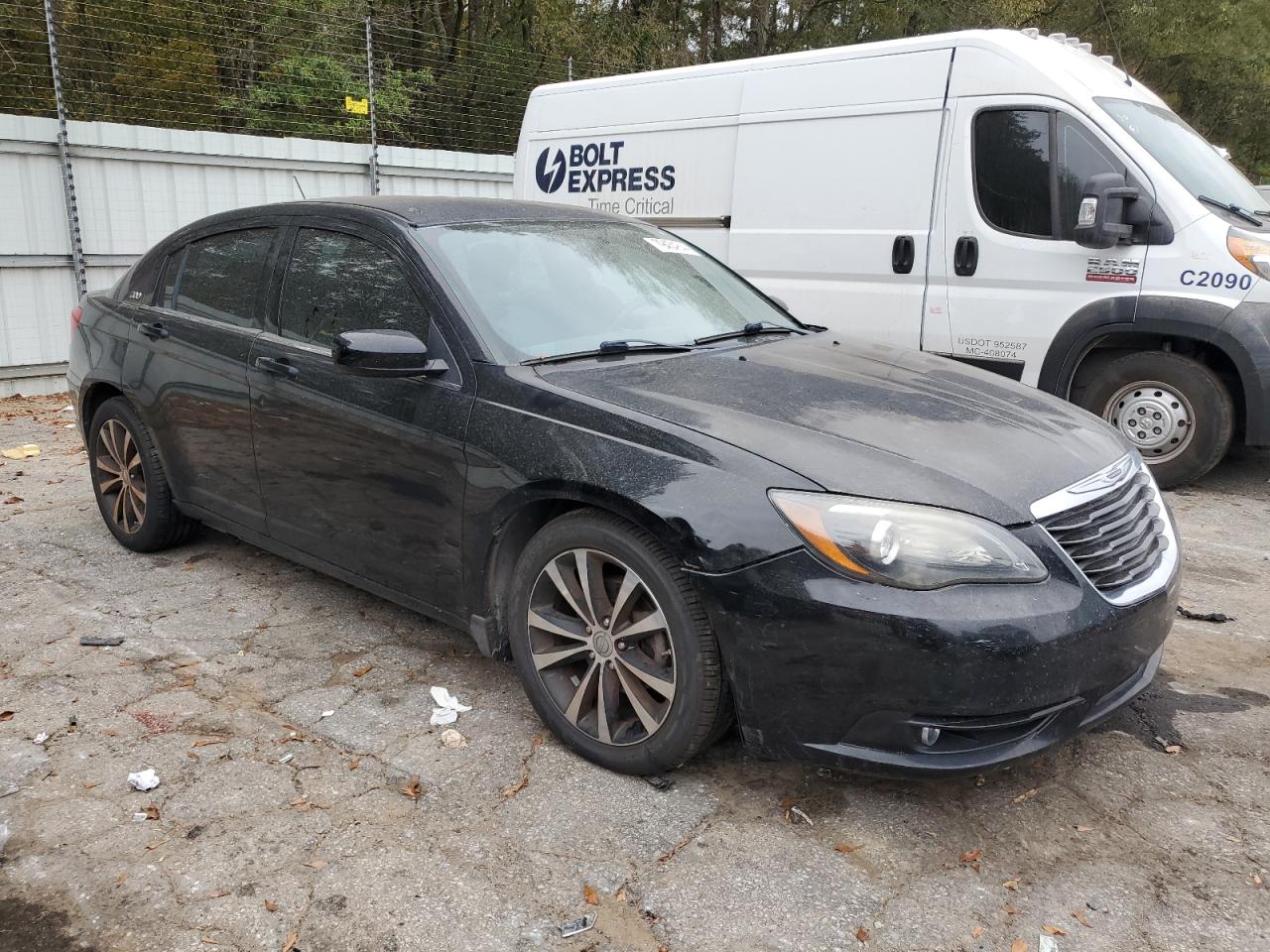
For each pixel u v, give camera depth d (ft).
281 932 7.67
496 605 10.55
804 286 23.48
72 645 12.68
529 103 28.58
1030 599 8.18
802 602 8.25
